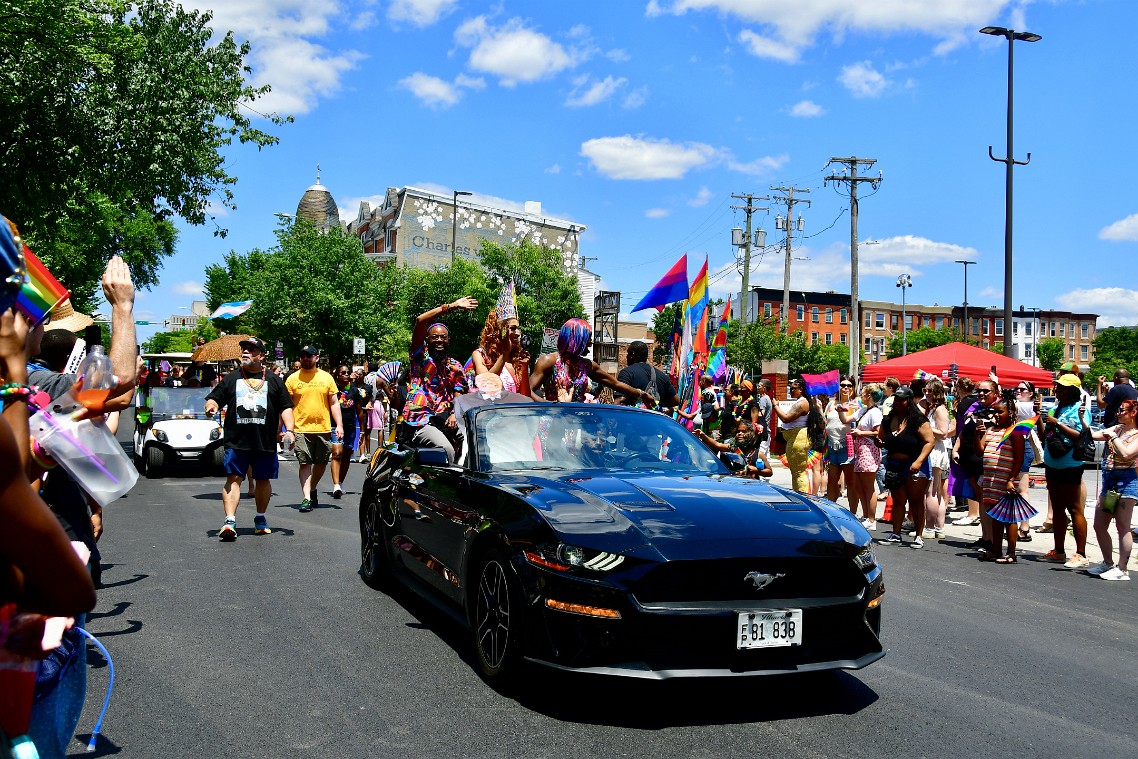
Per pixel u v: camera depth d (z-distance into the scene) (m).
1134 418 7.76
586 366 8.30
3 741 1.71
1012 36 21.61
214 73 18.67
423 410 7.93
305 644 4.96
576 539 3.79
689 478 4.75
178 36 18.20
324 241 43.28
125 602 5.91
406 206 67.81
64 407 2.35
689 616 3.65
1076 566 8.38
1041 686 4.54
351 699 4.06
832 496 11.41
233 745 3.50
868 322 90.25
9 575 1.64
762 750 3.52
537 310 53.16
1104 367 83.88
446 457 5.11
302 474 10.84
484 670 4.33
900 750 3.57
